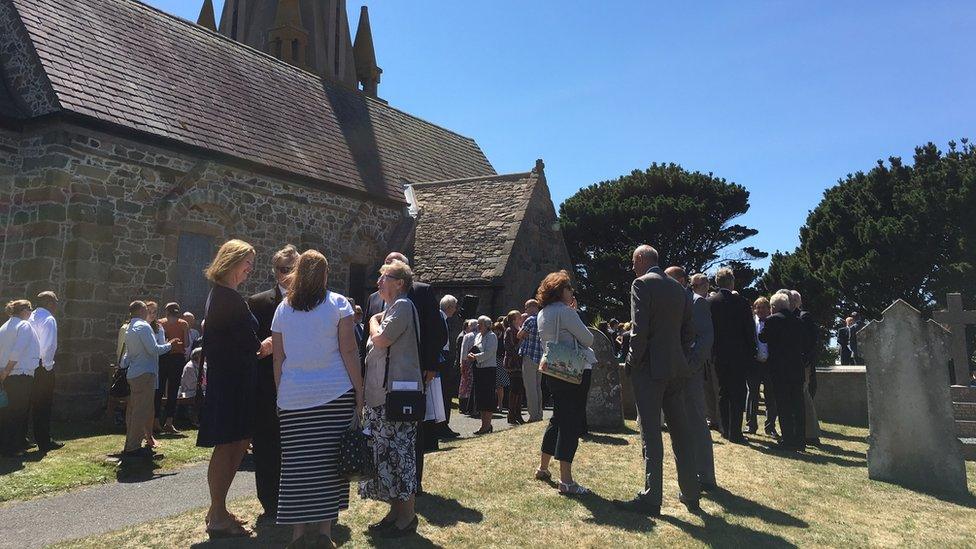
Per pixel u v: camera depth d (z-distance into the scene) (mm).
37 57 10867
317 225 15570
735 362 7734
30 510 5406
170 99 13289
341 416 3797
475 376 9594
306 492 3666
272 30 32500
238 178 13617
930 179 26562
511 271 16188
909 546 4164
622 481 5812
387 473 4246
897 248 25266
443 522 4559
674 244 33594
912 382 5984
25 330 7332
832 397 10836
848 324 18438
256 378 4422
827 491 5570
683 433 5016
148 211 11859
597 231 34500
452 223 18078
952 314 9602
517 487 5520
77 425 9805
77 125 10750
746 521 4648
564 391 5344
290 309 3869
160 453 7559
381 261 17359
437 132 25828
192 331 10438
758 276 33781
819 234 30094
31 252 10492
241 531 4355
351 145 18734
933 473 5777
